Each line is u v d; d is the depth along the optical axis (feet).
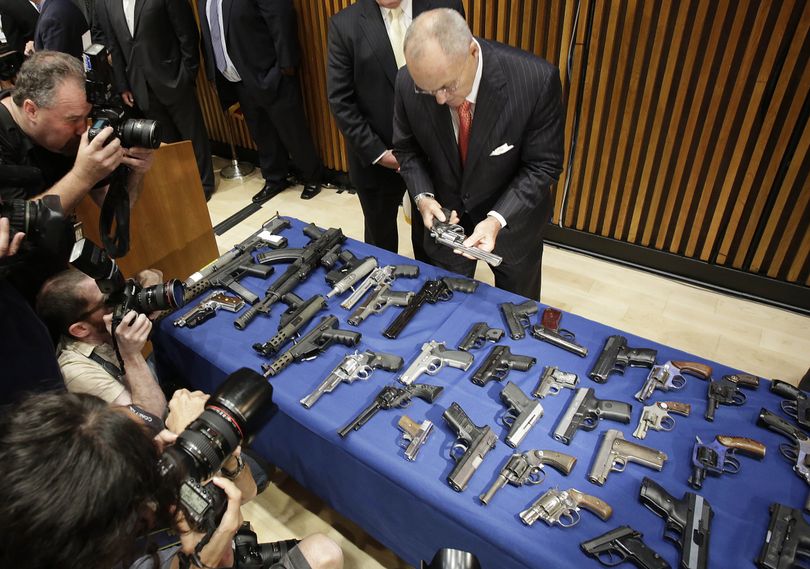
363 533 8.32
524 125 7.93
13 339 5.88
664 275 13.42
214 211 17.25
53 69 6.47
